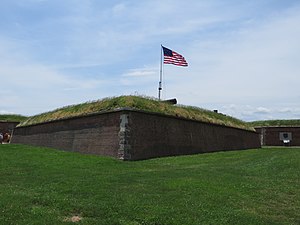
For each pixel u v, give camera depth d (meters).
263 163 15.97
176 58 26.84
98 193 9.62
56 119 25.92
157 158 19.56
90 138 21.34
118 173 13.46
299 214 9.02
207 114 27.41
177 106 24.38
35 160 16.11
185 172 13.67
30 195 9.09
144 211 8.13
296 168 14.31
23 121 35.25
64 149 23.88
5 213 7.38
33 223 6.97
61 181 11.13
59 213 7.89
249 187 11.22
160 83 26.64
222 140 27.70
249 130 33.41
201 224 7.53
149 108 20.89
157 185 10.80
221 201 9.38
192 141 23.64
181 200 9.14
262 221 8.09
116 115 19.62
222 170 14.62
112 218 7.63
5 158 16.31
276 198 10.34
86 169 14.30
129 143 18.69
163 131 21.23
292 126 39.47
